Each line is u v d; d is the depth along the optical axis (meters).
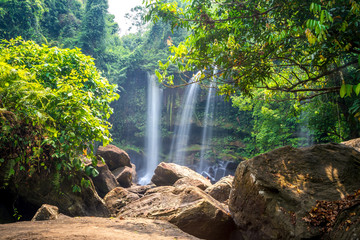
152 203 5.52
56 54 6.61
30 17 27.52
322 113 13.70
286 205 3.69
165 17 5.43
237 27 5.51
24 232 2.91
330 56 4.17
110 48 39.69
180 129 33.00
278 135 18.97
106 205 7.32
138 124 34.66
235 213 4.55
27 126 4.74
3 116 4.17
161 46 37.62
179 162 31.55
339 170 3.99
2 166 4.81
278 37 4.54
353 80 8.56
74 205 6.26
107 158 12.07
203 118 32.69
